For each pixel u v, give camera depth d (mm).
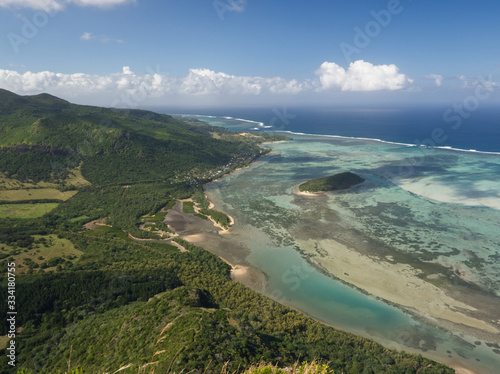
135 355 35500
